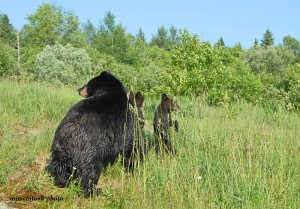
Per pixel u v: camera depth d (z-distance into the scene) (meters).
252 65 29.78
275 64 29.81
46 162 3.62
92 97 3.14
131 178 3.06
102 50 44.75
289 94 9.06
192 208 2.60
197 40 6.75
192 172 3.04
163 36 76.88
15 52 31.77
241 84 15.38
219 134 4.18
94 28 54.66
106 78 3.33
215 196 2.76
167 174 3.18
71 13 33.44
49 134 4.37
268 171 3.15
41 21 32.41
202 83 6.29
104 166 3.35
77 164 2.91
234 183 2.94
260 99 10.84
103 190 3.12
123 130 3.17
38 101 6.39
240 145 3.66
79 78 18.39
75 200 2.88
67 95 7.48
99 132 2.98
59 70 18.02
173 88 6.29
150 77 14.02
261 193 2.71
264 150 3.58
